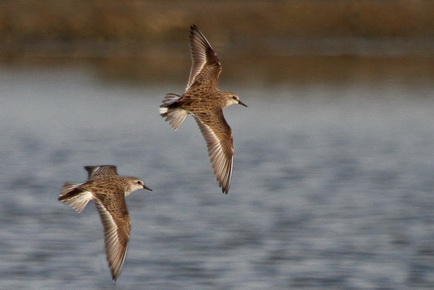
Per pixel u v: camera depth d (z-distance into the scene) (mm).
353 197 22922
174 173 25750
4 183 24281
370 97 36031
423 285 16609
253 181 24734
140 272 17156
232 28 49000
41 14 48781
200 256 18125
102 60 44250
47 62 43625
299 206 22078
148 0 52625
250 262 17781
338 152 28109
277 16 49875
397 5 50719
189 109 12305
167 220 20891
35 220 20781
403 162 26891
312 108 34312
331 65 43312
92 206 22062
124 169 26094
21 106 34312
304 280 16766
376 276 17062
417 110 33812
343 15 50125
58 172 25562
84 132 30703
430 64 43438
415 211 21562
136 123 32281
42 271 17281
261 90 37375
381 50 47344
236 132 30922
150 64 43000
